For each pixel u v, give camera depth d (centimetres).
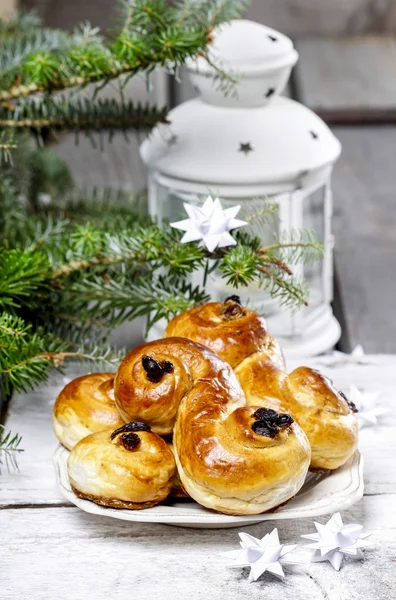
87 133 128
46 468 107
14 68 128
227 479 94
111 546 98
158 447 97
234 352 102
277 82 125
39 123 127
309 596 94
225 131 124
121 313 120
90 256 118
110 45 123
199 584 95
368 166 197
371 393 115
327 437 99
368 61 235
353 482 100
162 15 121
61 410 103
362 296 159
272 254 112
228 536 99
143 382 98
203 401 97
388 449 109
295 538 99
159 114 126
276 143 124
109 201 152
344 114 211
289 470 94
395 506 102
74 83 123
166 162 125
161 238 116
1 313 115
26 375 109
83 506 97
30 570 96
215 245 106
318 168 125
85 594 94
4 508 102
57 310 123
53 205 151
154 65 121
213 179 123
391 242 171
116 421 102
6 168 148
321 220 131
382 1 247
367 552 98
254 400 100
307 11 247
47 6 222
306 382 101
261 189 123
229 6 124
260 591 94
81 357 115
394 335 153
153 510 96
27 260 114
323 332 132
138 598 93
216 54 122
